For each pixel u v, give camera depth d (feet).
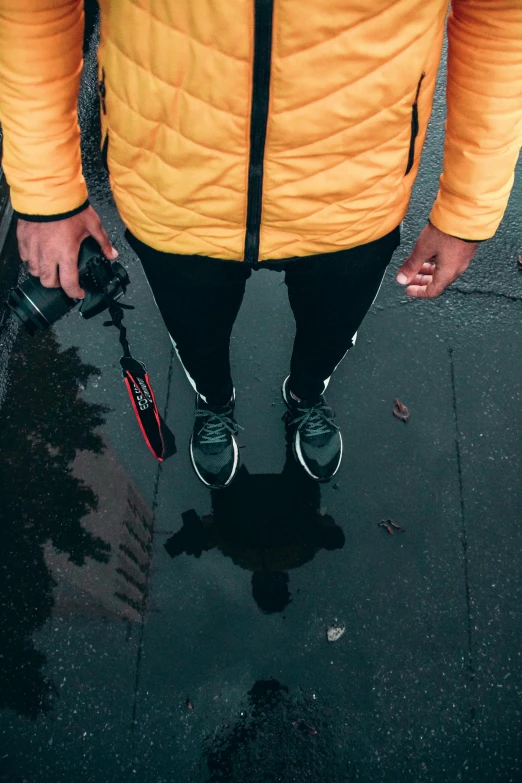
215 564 6.36
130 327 7.56
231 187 3.59
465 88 3.42
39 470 6.76
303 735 5.65
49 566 6.32
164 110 3.27
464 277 8.00
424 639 6.05
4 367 7.30
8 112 3.52
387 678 5.88
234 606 6.17
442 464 6.88
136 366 4.78
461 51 3.31
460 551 6.44
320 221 3.81
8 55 3.28
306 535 6.51
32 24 3.16
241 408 7.18
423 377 7.35
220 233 3.92
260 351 7.49
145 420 5.15
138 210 3.95
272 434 7.06
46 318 4.37
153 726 5.68
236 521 6.57
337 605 6.18
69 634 6.02
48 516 6.55
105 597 6.19
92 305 4.33
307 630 6.07
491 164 3.65
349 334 5.16
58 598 6.18
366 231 3.99
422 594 6.24
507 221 8.48
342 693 5.82
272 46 2.90
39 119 3.50
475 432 7.06
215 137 3.32
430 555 6.42
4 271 7.92
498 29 3.09
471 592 6.25
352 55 2.97
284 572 6.32
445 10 3.13
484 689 5.83
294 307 5.03
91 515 6.56
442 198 4.02
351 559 6.40
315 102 3.14
